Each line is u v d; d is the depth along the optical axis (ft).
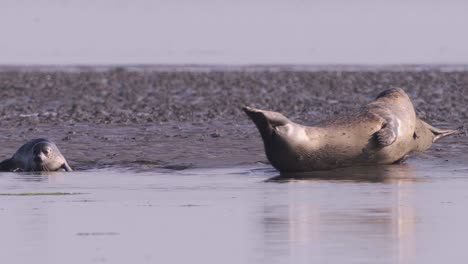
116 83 430.20
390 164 216.33
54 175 213.25
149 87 412.98
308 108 330.13
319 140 206.49
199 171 213.87
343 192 174.81
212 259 122.21
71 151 242.17
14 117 314.35
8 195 178.40
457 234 133.49
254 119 203.82
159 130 273.75
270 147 204.64
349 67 506.48
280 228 139.23
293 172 207.92
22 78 451.94
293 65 523.70
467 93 370.53
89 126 285.84
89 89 406.41
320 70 488.02
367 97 365.61
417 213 150.30
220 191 179.22
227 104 341.82
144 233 138.62
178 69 502.79
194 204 163.53
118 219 150.10
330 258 120.26
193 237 135.33
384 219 144.97
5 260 122.72
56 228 143.13
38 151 219.82
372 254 121.90
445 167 211.61
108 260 122.62
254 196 171.63
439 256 120.88
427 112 309.42
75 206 163.53
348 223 141.90
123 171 217.15
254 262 119.75
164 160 228.84
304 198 167.63
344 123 211.41
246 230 139.03
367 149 210.59
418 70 480.64
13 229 142.51
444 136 232.53
